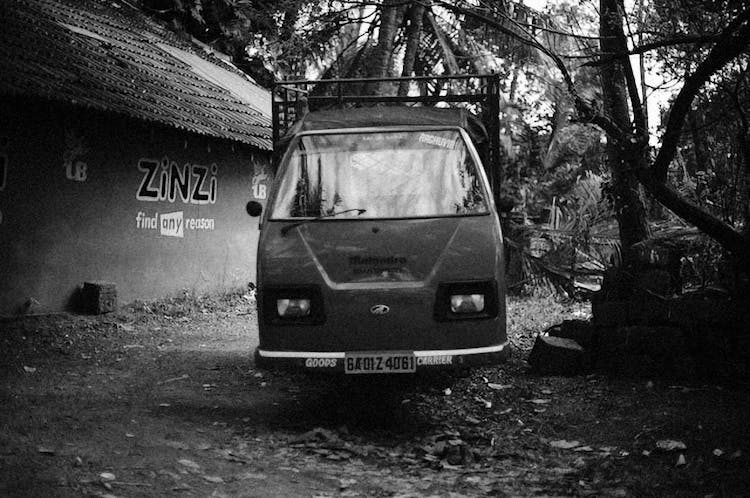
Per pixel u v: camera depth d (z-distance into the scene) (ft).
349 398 22.94
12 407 20.13
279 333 19.47
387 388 23.94
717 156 25.36
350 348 19.16
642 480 15.93
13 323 31.45
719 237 22.36
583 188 35.60
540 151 71.72
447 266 19.25
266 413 21.21
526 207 69.62
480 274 19.25
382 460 17.54
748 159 22.57
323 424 20.33
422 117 22.59
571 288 36.63
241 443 18.15
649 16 21.94
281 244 19.99
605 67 27.50
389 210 20.48
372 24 62.13
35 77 32.35
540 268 39.06
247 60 73.87
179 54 58.65
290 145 22.16
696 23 21.17
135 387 23.53
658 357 23.68
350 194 20.88
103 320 34.71
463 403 22.47
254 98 59.41
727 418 19.24
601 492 15.37
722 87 21.85
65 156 34.94
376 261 19.45
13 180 32.48
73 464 15.62
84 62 39.83
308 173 21.42
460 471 16.87
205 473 15.84
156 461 16.26
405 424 20.56
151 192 40.37
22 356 27.30
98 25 51.60
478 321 19.15
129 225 38.86
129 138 38.73
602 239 34.27
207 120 42.98
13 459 15.64
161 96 41.88
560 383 23.59
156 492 14.43
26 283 33.22
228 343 32.09
